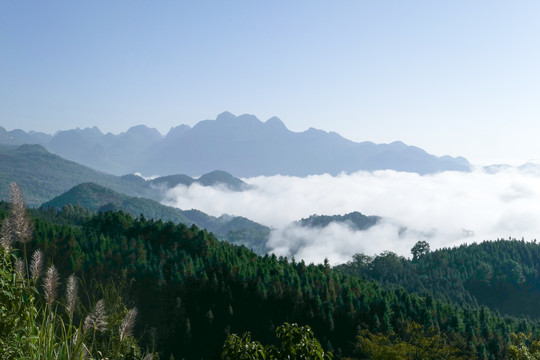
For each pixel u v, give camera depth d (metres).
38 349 4.48
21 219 4.73
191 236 157.62
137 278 126.44
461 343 109.31
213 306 123.44
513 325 147.25
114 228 166.00
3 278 4.47
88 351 4.68
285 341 8.16
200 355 112.06
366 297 126.06
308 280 138.12
